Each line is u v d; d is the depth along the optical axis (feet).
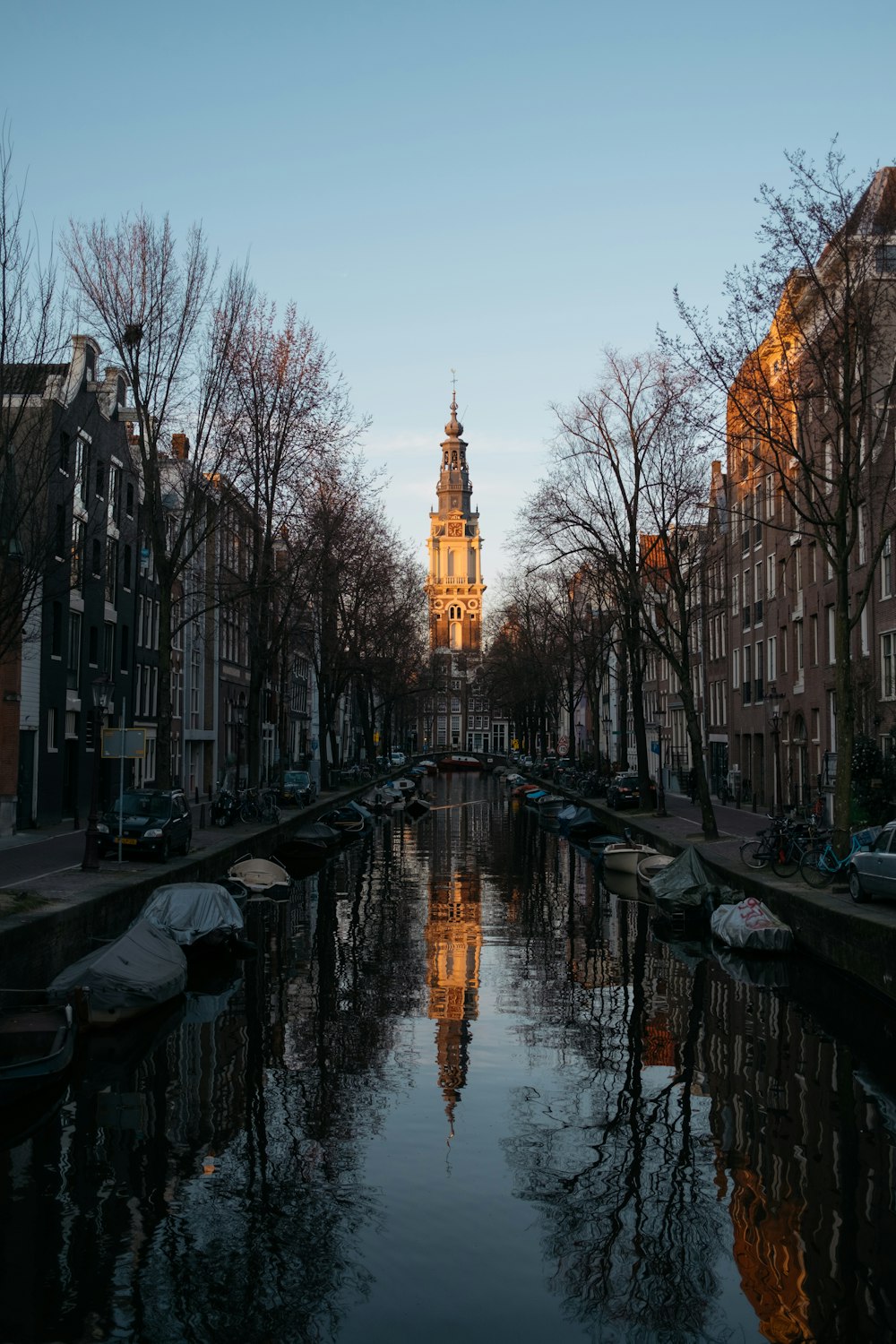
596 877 108.17
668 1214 31.01
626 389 130.21
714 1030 50.26
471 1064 44.88
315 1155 35.06
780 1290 26.96
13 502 60.39
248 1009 53.83
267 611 131.85
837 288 72.69
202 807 118.73
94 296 93.04
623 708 212.84
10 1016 44.06
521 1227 30.22
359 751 301.84
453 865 119.34
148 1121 38.06
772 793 148.05
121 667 134.00
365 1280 27.30
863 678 105.70
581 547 125.90
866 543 107.34
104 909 63.72
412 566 230.68
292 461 120.98
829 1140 36.50
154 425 96.02
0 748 100.89
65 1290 26.68
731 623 170.40
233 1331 25.13
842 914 58.85
